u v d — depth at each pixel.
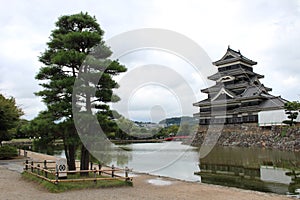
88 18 15.77
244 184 16.33
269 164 24.78
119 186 13.74
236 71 53.56
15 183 14.29
